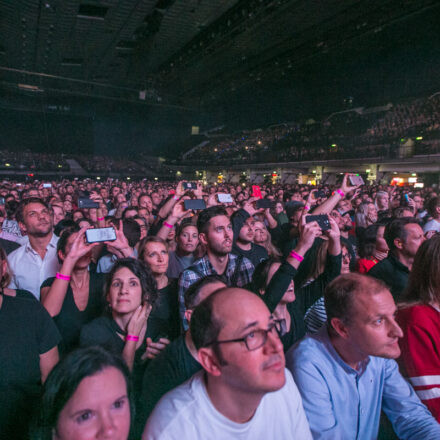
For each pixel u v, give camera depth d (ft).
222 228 8.12
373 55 82.84
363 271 10.10
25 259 9.55
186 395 3.44
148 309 6.40
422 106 81.51
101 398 3.01
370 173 83.30
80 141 137.49
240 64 90.02
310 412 4.29
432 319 5.05
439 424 4.48
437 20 64.44
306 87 107.14
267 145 118.52
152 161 156.76
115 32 68.39
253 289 7.25
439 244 5.28
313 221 6.85
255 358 2.96
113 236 7.50
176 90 115.85
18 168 115.14
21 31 66.95
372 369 4.60
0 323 4.76
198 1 57.06
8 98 117.39
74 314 7.28
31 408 4.75
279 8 59.67
